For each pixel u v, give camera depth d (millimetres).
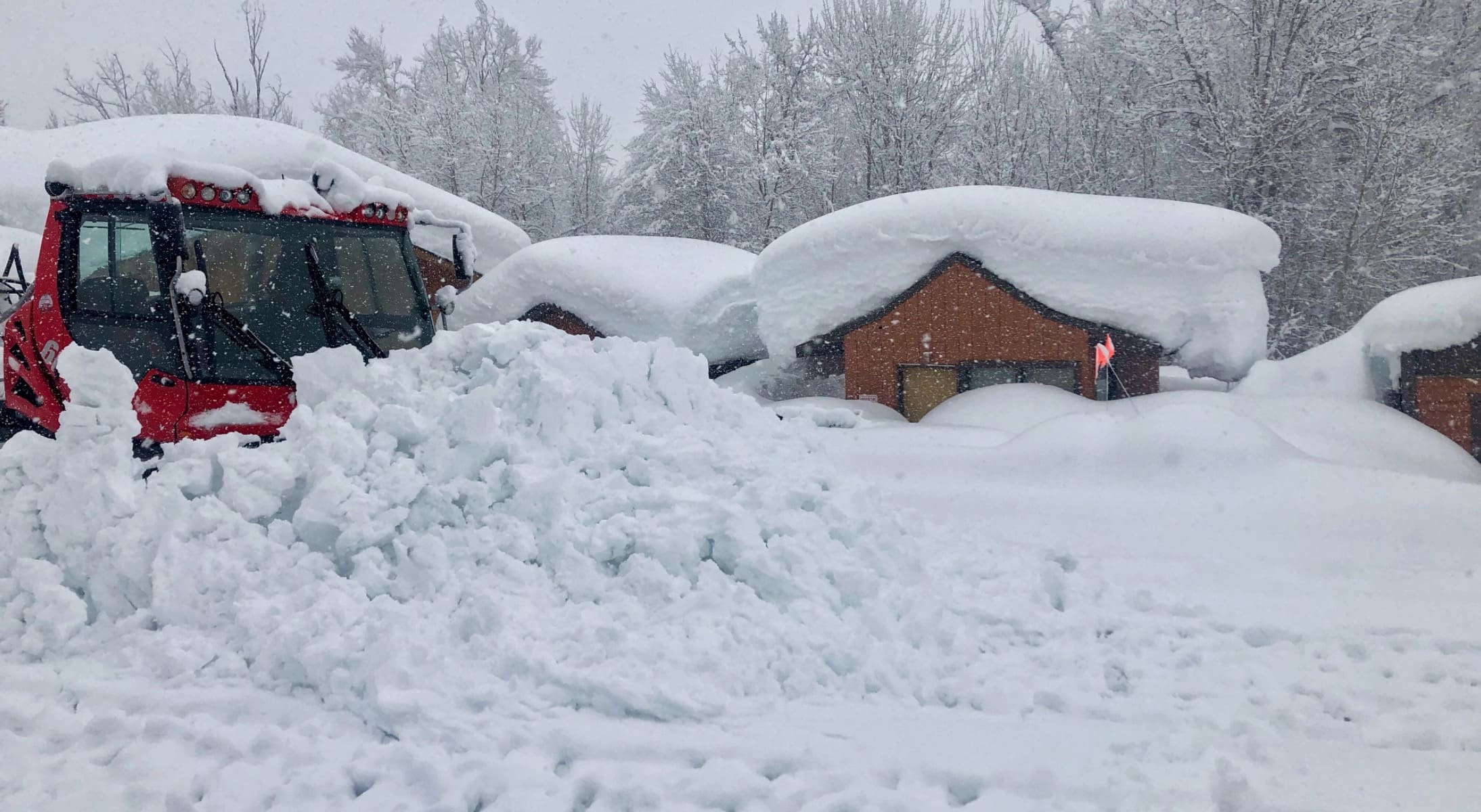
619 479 5258
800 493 5367
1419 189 25094
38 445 5035
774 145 28969
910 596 4801
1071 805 3053
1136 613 5250
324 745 3490
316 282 7285
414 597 4527
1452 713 3836
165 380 6457
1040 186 30344
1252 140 25844
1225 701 3998
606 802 3107
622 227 30812
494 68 35844
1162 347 15414
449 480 5066
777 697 3943
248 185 7039
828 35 29688
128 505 4754
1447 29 28312
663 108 30406
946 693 4059
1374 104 25500
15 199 16141
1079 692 4094
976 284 15953
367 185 7922
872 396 16562
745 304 17562
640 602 4566
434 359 5980
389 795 3148
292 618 4168
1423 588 5770
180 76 39844
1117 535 7496
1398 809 3031
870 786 3152
